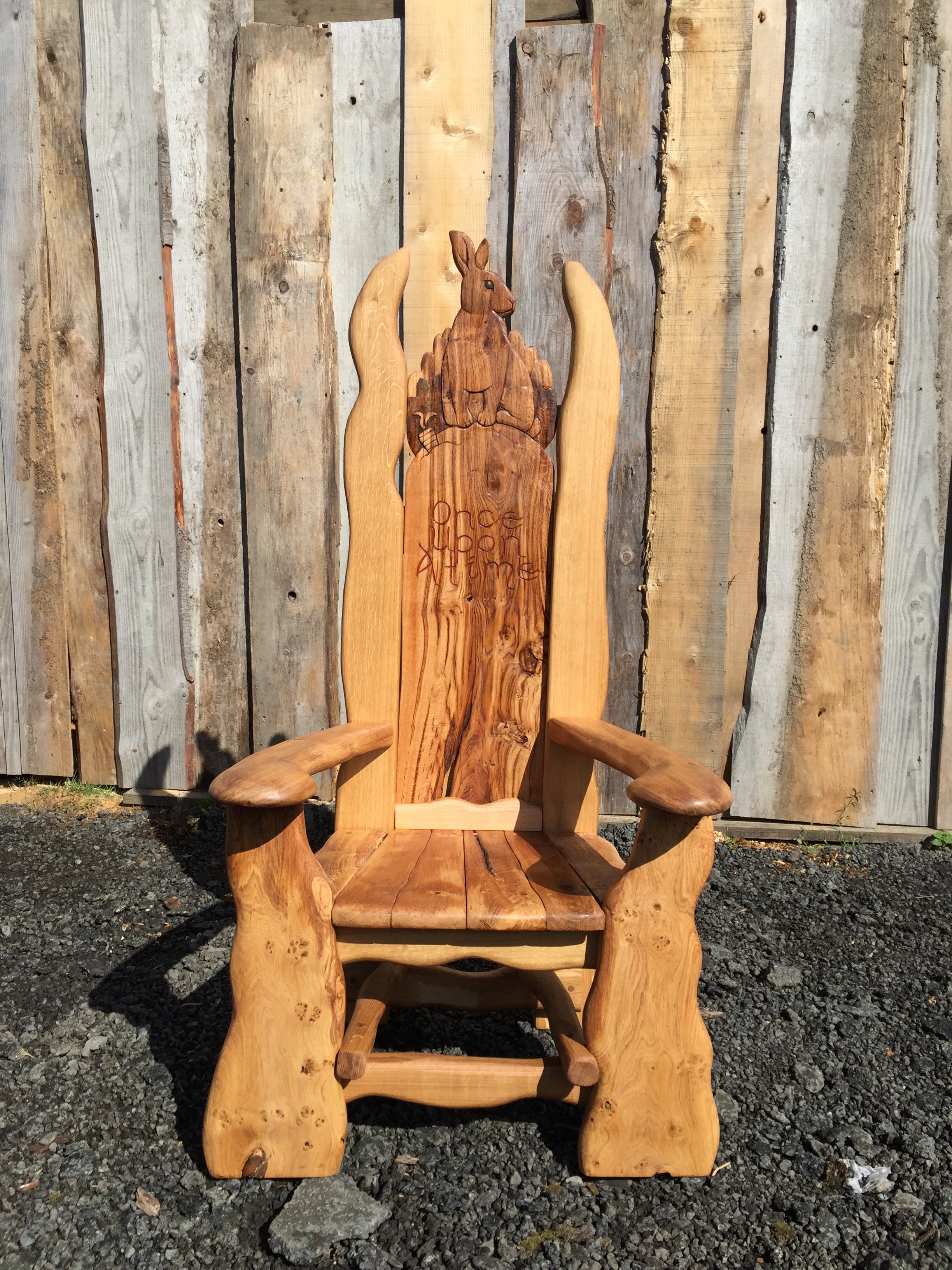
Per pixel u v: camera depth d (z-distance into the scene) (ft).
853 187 8.84
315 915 4.45
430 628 6.16
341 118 9.25
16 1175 4.77
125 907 7.99
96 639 10.44
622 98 8.95
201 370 9.78
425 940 4.54
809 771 9.47
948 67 8.73
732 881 8.52
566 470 5.96
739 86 8.80
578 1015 5.69
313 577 9.74
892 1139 5.13
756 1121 5.28
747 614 9.43
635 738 5.13
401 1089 4.71
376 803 5.94
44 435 10.21
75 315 10.01
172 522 10.00
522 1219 4.48
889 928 7.67
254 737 10.06
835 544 9.21
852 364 9.02
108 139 9.61
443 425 6.17
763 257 9.04
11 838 9.43
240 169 9.33
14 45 9.74
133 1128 5.14
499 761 6.11
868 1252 4.32
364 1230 4.34
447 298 9.21
